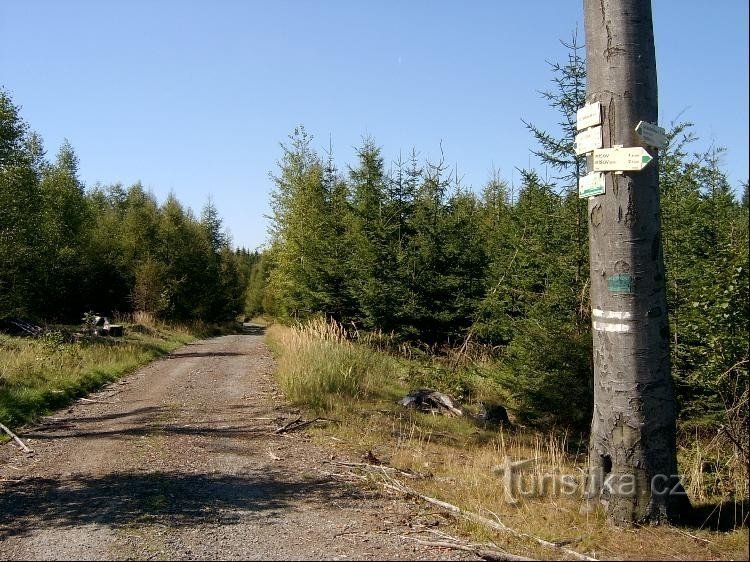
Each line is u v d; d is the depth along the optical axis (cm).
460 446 816
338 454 745
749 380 532
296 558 410
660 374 440
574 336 911
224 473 661
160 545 446
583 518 452
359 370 1222
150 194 4947
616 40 449
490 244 1812
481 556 401
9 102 2248
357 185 1984
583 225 988
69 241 3175
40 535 478
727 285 532
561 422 932
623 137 445
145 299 3347
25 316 2506
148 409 1087
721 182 1024
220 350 2330
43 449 802
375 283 1745
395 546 427
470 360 1462
